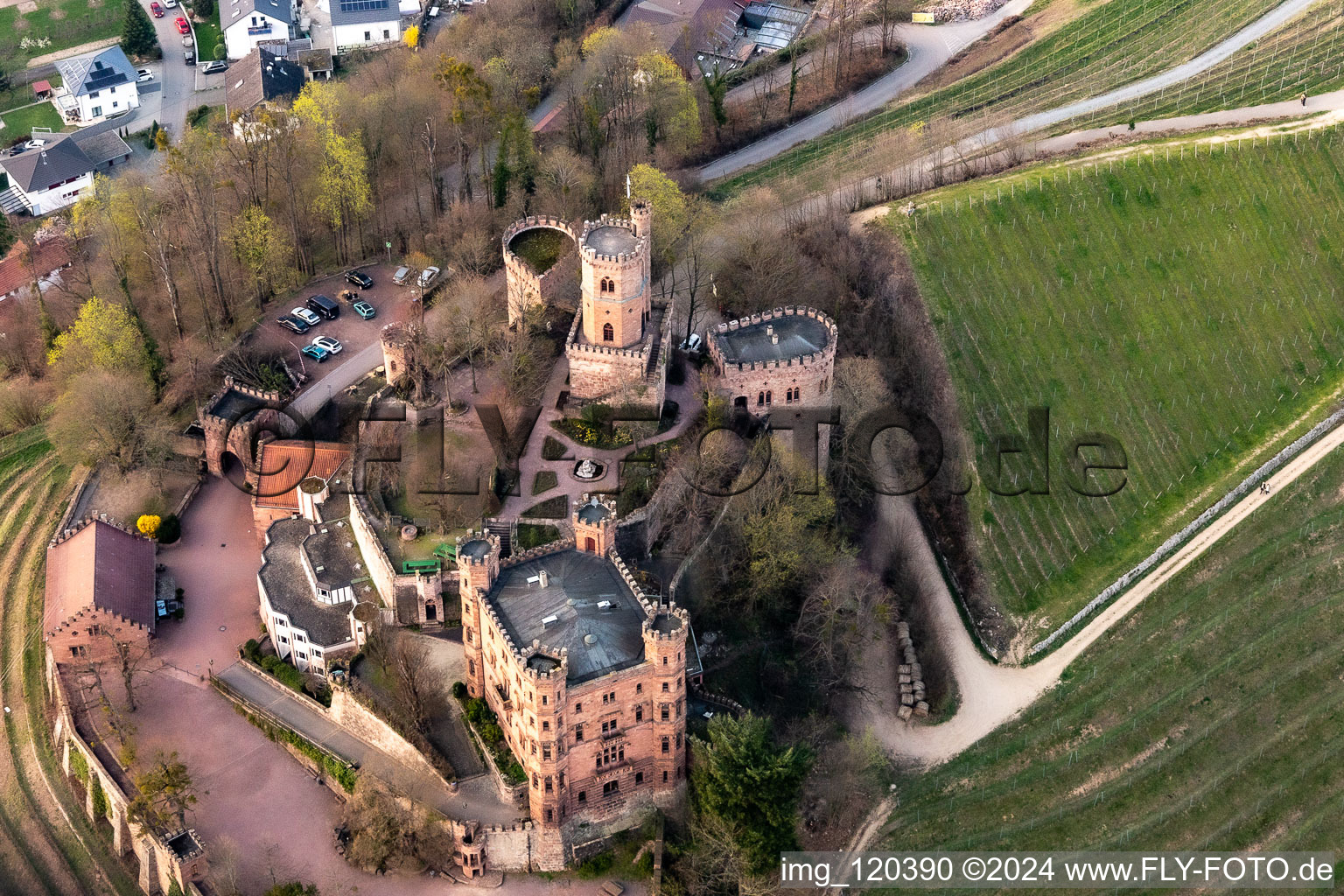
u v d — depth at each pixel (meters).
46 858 180.62
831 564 195.00
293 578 195.75
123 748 182.25
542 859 171.75
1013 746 194.75
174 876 171.88
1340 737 198.00
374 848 170.12
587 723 164.50
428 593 185.50
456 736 178.75
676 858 171.62
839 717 191.38
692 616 190.12
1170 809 189.12
